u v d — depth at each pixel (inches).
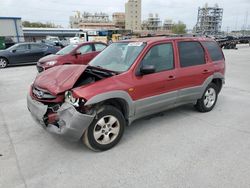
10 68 507.5
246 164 128.3
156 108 166.4
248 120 192.5
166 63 169.6
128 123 154.9
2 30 1225.4
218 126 179.3
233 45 1141.7
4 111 214.7
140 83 150.9
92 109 133.6
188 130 171.6
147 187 110.5
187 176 118.2
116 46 182.5
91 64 177.2
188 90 184.5
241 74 418.9
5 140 156.2
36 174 120.3
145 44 162.2
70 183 113.6
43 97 140.0
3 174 119.9
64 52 411.5
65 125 128.3
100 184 112.9
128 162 131.0
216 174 119.6
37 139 157.6
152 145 149.5
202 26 3846.0
